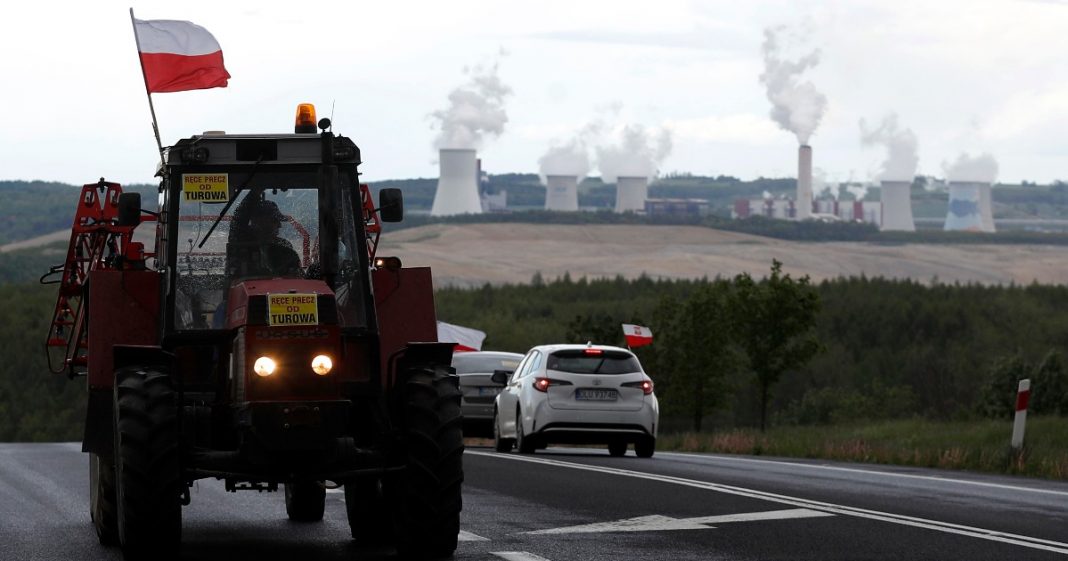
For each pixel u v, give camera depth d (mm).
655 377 155125
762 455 79188
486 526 35031
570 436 69688
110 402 31234
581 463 60375
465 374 89688
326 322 28344
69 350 42062
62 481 54031
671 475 52719
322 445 28031
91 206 41562
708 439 95062
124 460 28672
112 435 31078
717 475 53156
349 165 32312
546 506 40094
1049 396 187875
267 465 28109
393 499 30344
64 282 43031
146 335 31562
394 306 32438
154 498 28625
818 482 49688
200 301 31094
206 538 34000
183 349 30938
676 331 154625
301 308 28266
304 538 34031
